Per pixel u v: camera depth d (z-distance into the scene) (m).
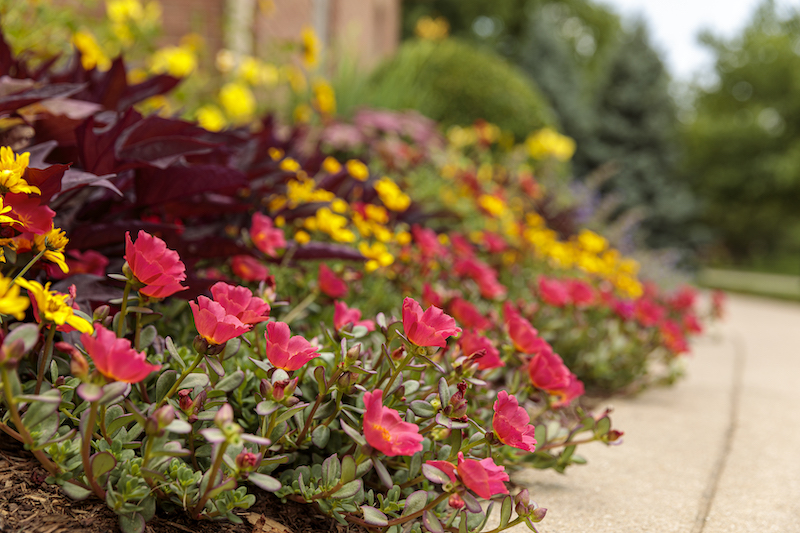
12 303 0.87
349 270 2.26
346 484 1.18
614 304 2.96
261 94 4.93
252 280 1.94
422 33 10.67
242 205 1.83
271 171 2.19
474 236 3.41
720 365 3.99
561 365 1.48
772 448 2.26
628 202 18.16
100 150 1.54
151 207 1.76
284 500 1.30
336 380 1.23
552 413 1.92
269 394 1.09
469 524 1.28
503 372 1.84
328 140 4.03
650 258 6.62
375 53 13.55
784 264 30.12
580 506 1.65
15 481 1.14
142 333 1.23
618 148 18.97
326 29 8.89
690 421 2.55
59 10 2.88
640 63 19.28
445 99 7.29
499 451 1.60
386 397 1.27
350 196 3.09
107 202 1.69
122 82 2.00
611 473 1.91
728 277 22.44
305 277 2.24
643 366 3.07
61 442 1.12
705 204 19.33
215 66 4.59
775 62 19.97
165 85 2.14
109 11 3.42
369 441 1.07
